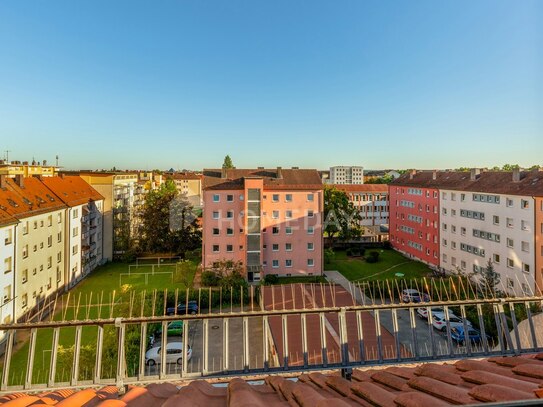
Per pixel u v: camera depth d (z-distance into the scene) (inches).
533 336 252.2
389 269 1812.3
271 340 716.0
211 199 1627.7
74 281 1553.9
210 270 1489.9
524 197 1312.7
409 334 967.6
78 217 1612.9
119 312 940.6
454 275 1509.6
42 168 2906.0
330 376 227.8
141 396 194.7
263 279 1536.7
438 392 164.2
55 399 192.7
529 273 1302.9
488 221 1503.4
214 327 1044.5
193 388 207.0
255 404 162.4
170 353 832.3
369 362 234.2
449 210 1749.5
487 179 1590.8
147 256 2127.2
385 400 161.3
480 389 152.1
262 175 1838.1
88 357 628.4
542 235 1254.3
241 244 1642.5
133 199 2810.0
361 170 7121.1
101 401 186.9
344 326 235.3
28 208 1226.0
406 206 2140.7
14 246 1090.7
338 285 1165.7
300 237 1692.9
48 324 220.2
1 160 2716.5
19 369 797.2
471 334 909.8
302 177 1785.2
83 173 2108.8
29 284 1199.6
